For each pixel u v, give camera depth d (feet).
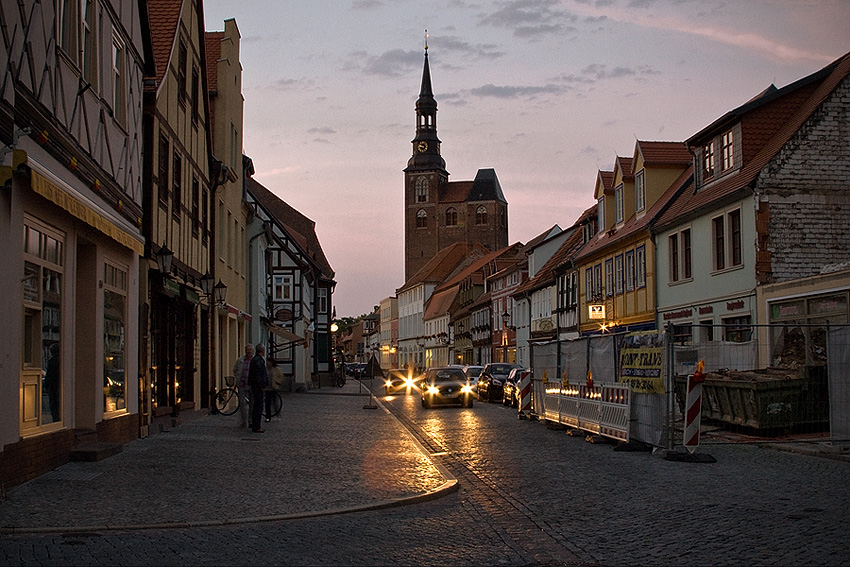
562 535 28.53
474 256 395.96
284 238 172.04
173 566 23.52
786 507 32.53
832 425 53.26
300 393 157.07
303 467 45.06
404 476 42.50
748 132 90.94
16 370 34.78
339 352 271.90
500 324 233.35
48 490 34.86
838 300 71.20
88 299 46.80
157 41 63.77
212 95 94.94
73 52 41.19
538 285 181.98
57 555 24.35
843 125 85.46
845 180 85.25
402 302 460.55
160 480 38.45
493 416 92.79
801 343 67.41
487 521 31.48
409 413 101.19
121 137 51.03
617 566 24.06
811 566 23.41
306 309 181.47
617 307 129.90
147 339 57.77
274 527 29.78
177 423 67.00
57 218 40.34
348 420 82.53
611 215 137.69
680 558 24.75
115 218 47.21
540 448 57.47
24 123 34.45
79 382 46.75
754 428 59.06
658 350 51.67
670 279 108.58
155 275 60.39
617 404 57.21
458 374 114.83
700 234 98.53
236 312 101.96
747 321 87.35
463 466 48.75
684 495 35.99
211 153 83.92
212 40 100.07
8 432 34.19
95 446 45.19
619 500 35.29
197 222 76.74
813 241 84.74
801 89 92.17
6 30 32.04
